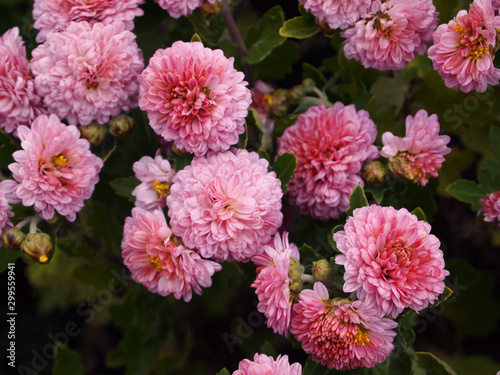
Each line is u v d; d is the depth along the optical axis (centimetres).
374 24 44
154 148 49
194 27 50
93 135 44
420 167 45
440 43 42
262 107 50
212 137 42
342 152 45
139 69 44
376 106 53
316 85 51
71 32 43
